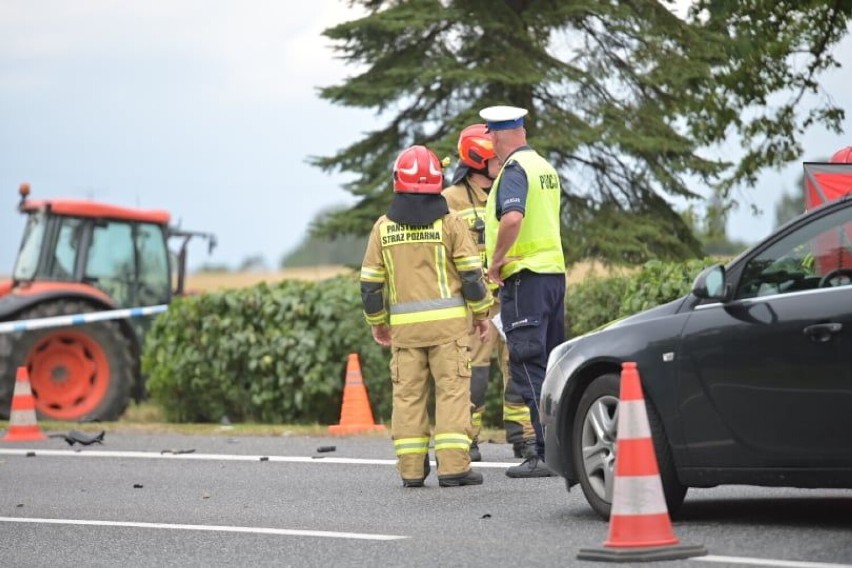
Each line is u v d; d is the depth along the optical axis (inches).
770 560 618.8
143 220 1895.9
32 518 877.8
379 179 2054.6
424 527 773.9
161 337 1638.8
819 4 1448.1
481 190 1045.2
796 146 1664.6
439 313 933.2
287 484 987.9
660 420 724.0
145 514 874.1
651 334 730.2
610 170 2057.1
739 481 698.8
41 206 1829.5
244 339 1551.4
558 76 1987.0
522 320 917.8
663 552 628.1
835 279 674.2
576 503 834.8
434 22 2038.6
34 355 1705.2
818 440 664.4
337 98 2037.4
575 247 1964.8
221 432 1403.8
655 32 1967.3
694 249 2058.3
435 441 940.6
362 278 953.5
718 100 1643.7
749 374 687.1
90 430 1466.5
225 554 721.6
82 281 1825.8
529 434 1051.3
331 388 1501.0
